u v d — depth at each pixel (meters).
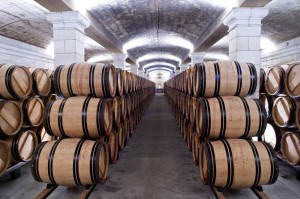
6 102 4.22
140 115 10.94
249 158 3.15
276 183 4.02
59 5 5.64
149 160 5.24
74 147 3.43
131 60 17.92
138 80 9.86
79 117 3.67
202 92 4.07
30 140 4.92
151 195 3.59
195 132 4.95
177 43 15.12
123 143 6.18
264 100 5.77
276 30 10.20
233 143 3.33
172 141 6.96
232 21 5.99
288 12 8.05
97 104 3.78
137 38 13.35
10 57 9.79
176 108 9.88
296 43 10.48
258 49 5.82
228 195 3.54
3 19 7.75
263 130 3.57
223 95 4.07
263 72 5.65
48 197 3.52
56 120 3.70
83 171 3.30
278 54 12.12
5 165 4.07
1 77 4.32
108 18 8.62
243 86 4.00
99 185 3.94
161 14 9.54
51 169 3.31
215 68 4.04
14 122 4.47
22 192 3.78
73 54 6.18
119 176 4.33
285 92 4.87
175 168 4.73
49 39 11.40
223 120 3.51
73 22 6.11
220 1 6.80
